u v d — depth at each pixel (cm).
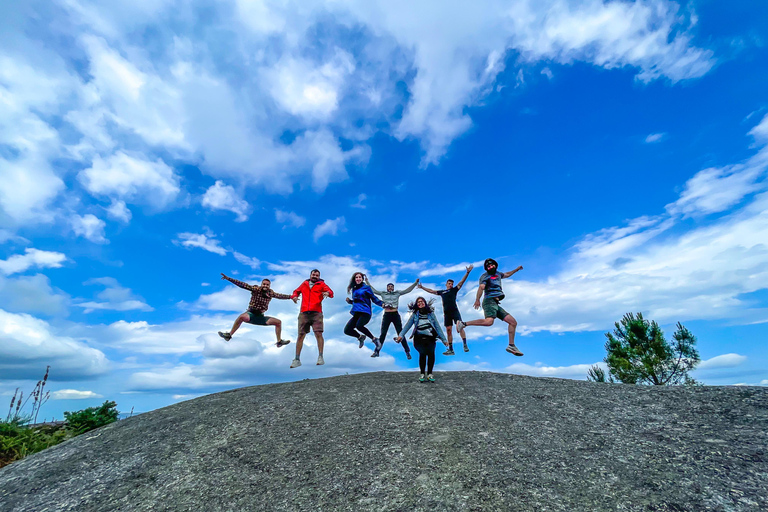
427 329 579
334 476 309
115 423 490
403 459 327
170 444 397
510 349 650
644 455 314
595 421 399
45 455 415
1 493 340
